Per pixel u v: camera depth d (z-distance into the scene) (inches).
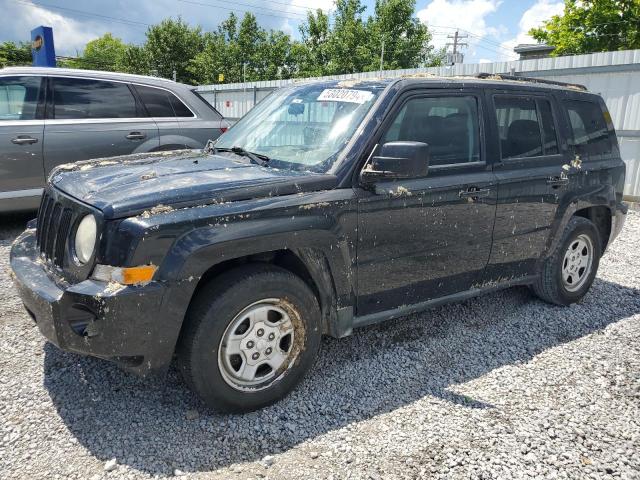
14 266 117.5
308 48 1628.9
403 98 132.2
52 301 98.1
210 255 101.0
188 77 2080.5
